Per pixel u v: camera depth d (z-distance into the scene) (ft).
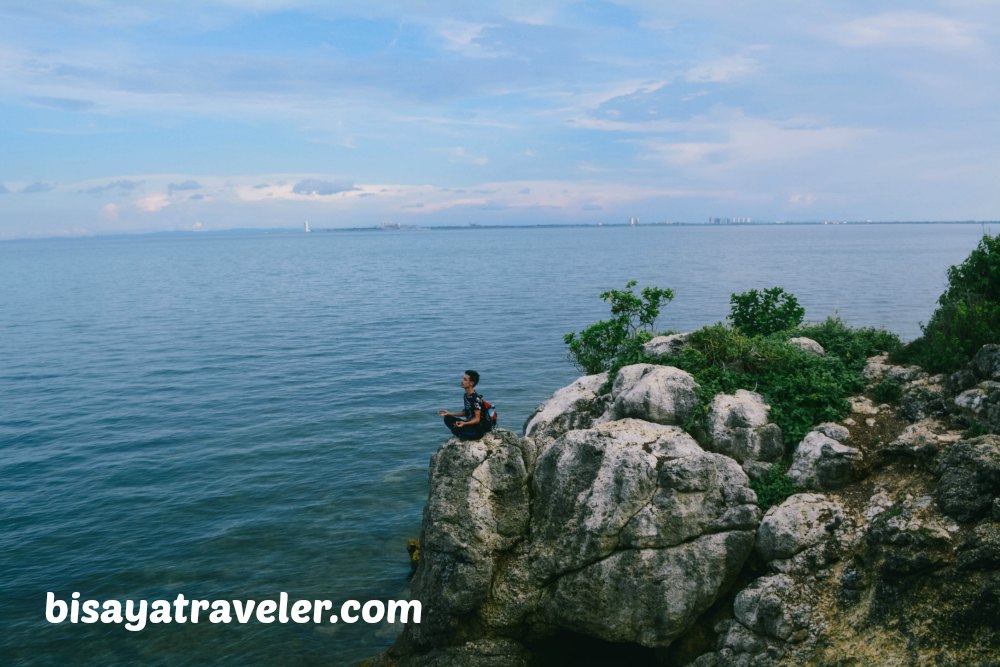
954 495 42.50
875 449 50.26
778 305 84.69
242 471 108.17
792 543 46.37
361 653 62.64
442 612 51.44
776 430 52.49
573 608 48.16
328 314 290.76
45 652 63.72
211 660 62.18
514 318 268.62
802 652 42.96
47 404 149.59
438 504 52.54
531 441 54.70
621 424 53.36
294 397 152.56
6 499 98.48
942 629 39.14
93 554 82.07
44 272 648.79
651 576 47.01
